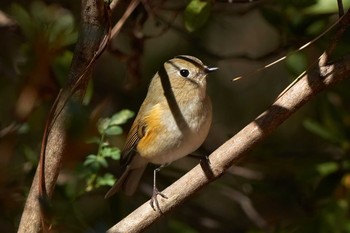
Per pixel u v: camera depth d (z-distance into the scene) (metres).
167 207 7.73
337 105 12.20
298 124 14.39
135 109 13.73
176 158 9.98
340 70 7.37
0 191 10.89
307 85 7.41
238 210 14.48
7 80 13.31
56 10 11.99
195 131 9.74
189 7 9.70
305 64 10.85
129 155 10.28
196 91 9.77
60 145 7.43
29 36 10.84
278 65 14.78
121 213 11.05
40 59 10.62
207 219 13.32
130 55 10.79
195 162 14.22
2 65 13.05
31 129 11.24
